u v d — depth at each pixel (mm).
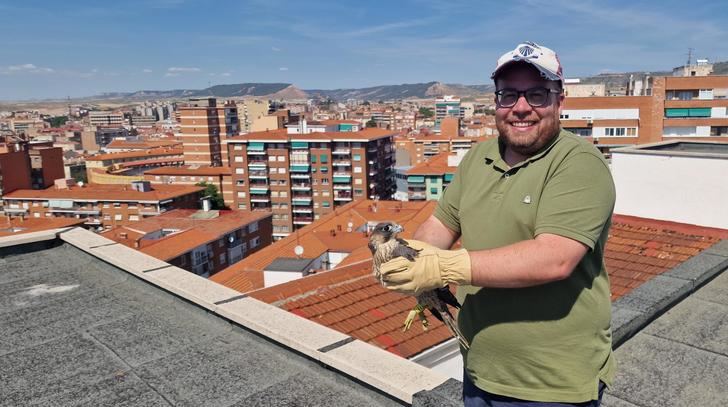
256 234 68188
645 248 11578
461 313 3180
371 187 100312
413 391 4211
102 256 8078
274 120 144875
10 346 5750
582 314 2816
